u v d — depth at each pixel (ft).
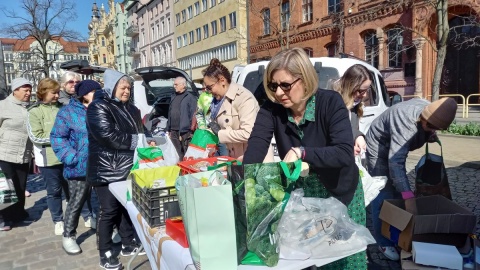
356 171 5.92
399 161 9.06
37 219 15.25
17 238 13.16
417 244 7.81
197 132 10.12
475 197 15.57
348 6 58.34
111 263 10.23
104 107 9.19
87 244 12.53
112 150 9.55
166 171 7.70
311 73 5.29
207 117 12.00
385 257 10.66
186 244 5.16
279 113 6.00
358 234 5.28
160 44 143.95
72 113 11.30
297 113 5.80
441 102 8.28
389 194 10.17
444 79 51.65
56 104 13.60
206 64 107.55
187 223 4.58
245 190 4.67
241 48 88.43
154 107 23.20
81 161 11.17
